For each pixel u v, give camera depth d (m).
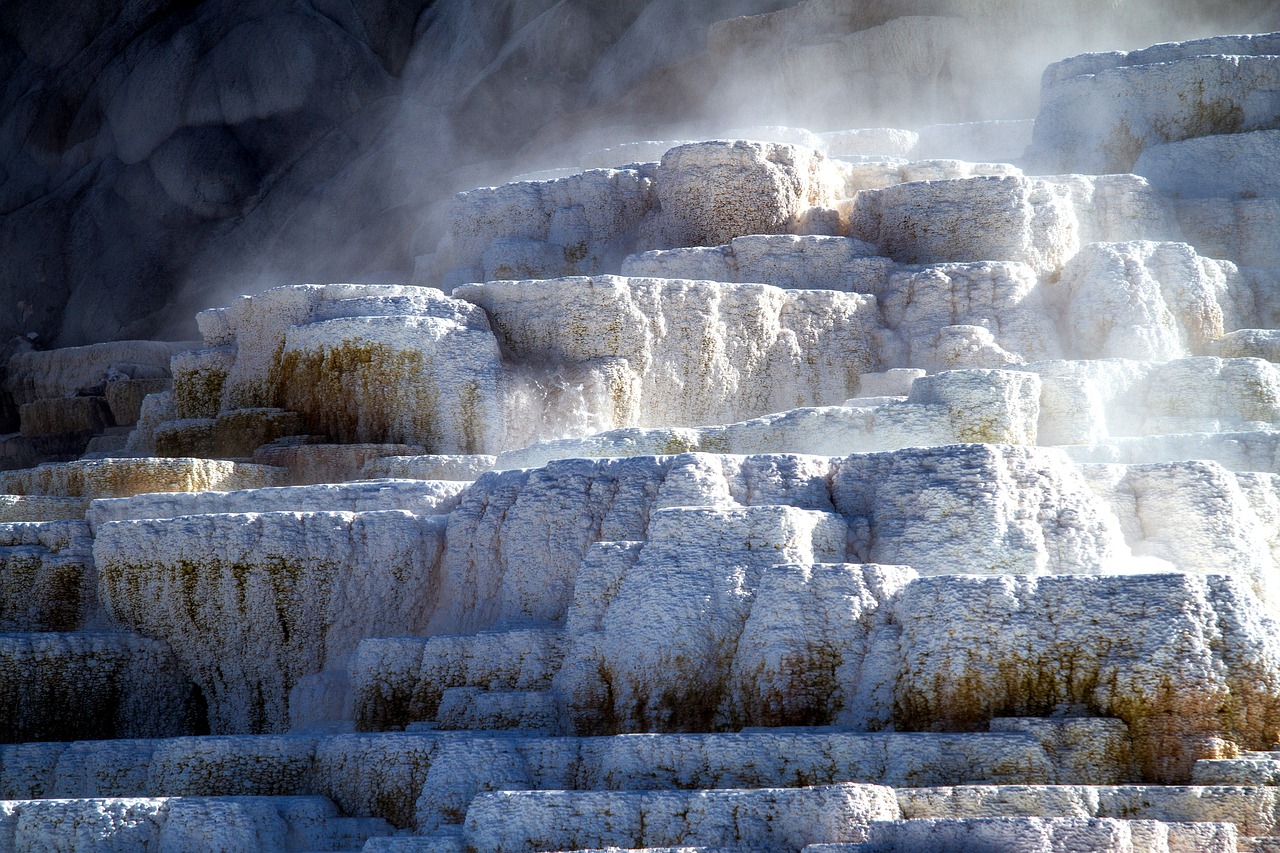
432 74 118.88
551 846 27.20
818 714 32.00
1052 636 29.80
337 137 117.69
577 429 54.59
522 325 57.44
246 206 115.81
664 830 26.88
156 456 59.34
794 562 34.00
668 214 68.19
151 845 30.64
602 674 34.28
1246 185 70.56
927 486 36.78
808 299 58.94
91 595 45.81
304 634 42.69
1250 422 48.25
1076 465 39.72
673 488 38.56
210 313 64.19
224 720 43.06
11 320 116.88
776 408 58.12
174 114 117.06
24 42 124.44
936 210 62.97
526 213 70.62
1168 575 29.64
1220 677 28.59
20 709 40.78
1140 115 74.69
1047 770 28.00
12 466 84.62
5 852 30.31
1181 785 27.22
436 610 42.53
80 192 118.44
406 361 55.09
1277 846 24.77
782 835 26.33
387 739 33.00
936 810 26.20
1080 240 65.56
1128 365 50.06
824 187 69.50
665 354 56.84
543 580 39.62
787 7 110.88
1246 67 73.56
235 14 120.88
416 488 44.94
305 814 31.56
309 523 42.97
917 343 58.28
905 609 31.64
